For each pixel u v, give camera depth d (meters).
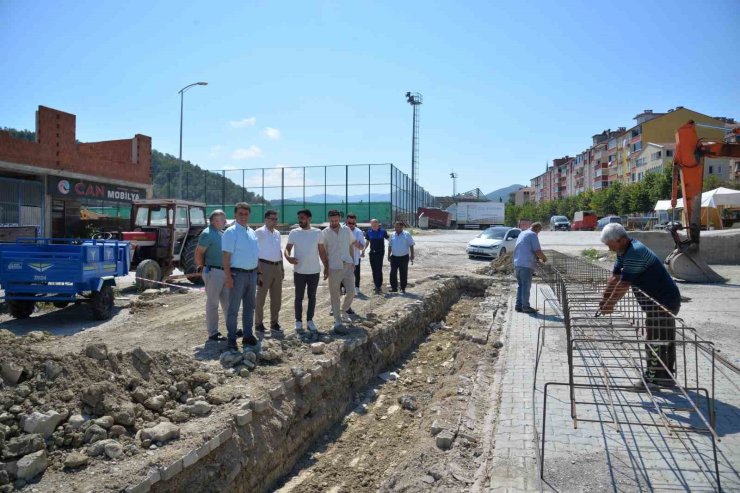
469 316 12.10
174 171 78.00
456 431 5.22
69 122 23.86
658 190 54.47
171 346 7.44
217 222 7.41
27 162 21.61
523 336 8.68
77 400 4.50
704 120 75.50
